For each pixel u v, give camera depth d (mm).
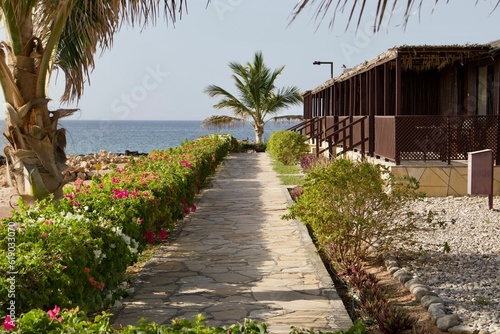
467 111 16531
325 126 25953
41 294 4590
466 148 14211
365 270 8125
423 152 14211
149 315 6082
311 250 9023
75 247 5359
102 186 9320
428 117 14117
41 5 7461
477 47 13883
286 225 11328
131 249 6984
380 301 6340
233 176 21672
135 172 12164
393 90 18953
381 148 15812
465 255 8508
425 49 13930
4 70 7230
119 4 7016
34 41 7375
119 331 3635
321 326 5695
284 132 27281
